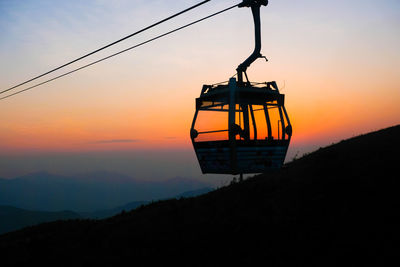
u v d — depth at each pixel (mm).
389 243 6582
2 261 11359
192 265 7930
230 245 8281
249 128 12688
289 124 13094
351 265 6348
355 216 7766
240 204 10539
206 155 13148
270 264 7102
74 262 9977
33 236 14367
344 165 10773
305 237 7617
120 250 9953
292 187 10453
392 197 7996
